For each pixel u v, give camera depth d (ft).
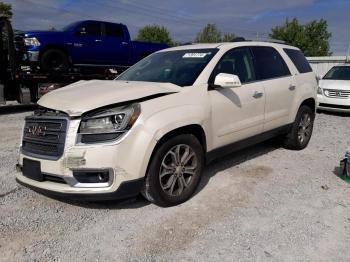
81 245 10.99
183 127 13.41
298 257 10.41
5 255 10.46
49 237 11.41
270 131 18.43
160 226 12.05
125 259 10.30
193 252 10.63
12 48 34.42
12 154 20.18
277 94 18.34
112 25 44.34
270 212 13.09
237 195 14.52
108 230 11.82
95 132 11.73
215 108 14.71
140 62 18.34
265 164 18.45
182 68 15.55
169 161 13.26
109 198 12.00
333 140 24.38
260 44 18.62
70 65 40.88
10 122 30.22
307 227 12.07
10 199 14.07
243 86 16.38
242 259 10.30
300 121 20.77
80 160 11.60
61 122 12.03
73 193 11.82
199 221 12.39
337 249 10.81
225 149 15.80
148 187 12.74
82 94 12.98
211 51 16.10
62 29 42.37
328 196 14.58
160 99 13.03
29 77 36.40
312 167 18.13
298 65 20.95
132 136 11.91
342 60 80.38
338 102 36.14
